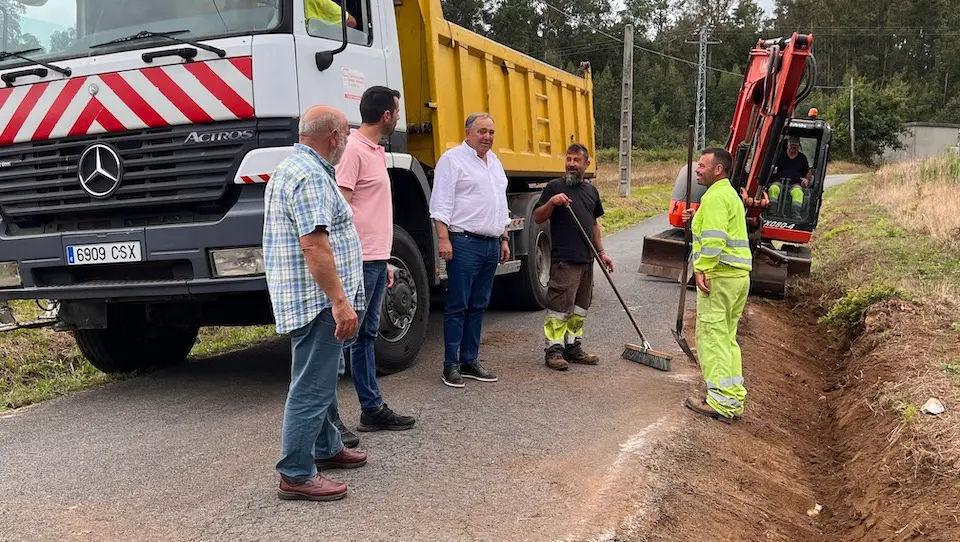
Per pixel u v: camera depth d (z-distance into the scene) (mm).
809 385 7070
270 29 4820
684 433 4793
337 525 3436
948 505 4070
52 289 5145
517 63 8203
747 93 9711
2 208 5305
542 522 3500
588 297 6258
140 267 5086
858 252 11453
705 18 78875
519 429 4723
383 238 4527
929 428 4809
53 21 5168
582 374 6031
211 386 5859
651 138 67938
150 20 5035
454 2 55188
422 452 4332
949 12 78500
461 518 3518
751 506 4371
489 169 5492
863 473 4945
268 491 3803
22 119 5152
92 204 5059
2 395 5820
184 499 3721
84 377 6273
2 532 3400
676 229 11242
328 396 3631
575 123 10453
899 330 6977
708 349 5297
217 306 5734
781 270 9789
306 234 3359
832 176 44969
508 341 7164
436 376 5918
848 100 58969
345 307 3453
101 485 3914
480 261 5473
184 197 4891
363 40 5641
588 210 6117
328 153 3543
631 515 3643
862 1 79688
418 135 6629
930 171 21250
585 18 69562
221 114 4793
